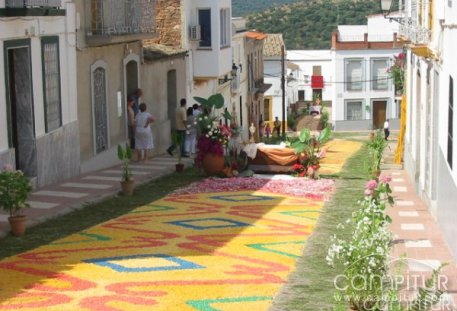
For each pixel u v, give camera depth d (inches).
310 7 4165.8
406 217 692.7
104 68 998.4
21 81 789.9
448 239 572.4
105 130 1003.9
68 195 767.7
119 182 856.3
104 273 489.7
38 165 805.2
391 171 1049.5
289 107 2869.1
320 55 3107.8
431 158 716.7
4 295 440.5
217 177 931.3
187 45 1365.7
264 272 499.8
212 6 1392.7
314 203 772.0
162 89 1243.8
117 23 997.2
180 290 453.7
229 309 418.9
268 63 2755.9
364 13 4028.1
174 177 932.0
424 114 790.5
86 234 605.0
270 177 931.3
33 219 650.2
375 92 2805.1
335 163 1176.2
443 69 633.0
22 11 755.4
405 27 938.1
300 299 441.1
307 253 556.7
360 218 502.0
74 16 903.7
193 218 677.3
